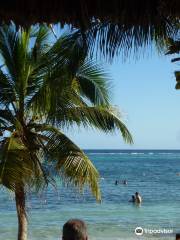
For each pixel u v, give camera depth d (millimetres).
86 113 12570
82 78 12281
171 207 38781
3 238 24281
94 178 12383
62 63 5992
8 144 11195
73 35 5129
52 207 37125
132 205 40094
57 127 12555
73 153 12203
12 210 34625
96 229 27266
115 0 4008
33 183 12281
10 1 3963
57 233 25875
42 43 12305
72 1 4004
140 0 4047
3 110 12586
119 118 12992
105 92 12711
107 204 40375
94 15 4090
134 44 4344
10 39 12211
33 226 28109
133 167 115375
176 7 4074
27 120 12859
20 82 12555
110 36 4383
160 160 171000
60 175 12336
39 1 3975
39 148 12523
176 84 4547
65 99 12172
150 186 61969
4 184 10344
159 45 4602
